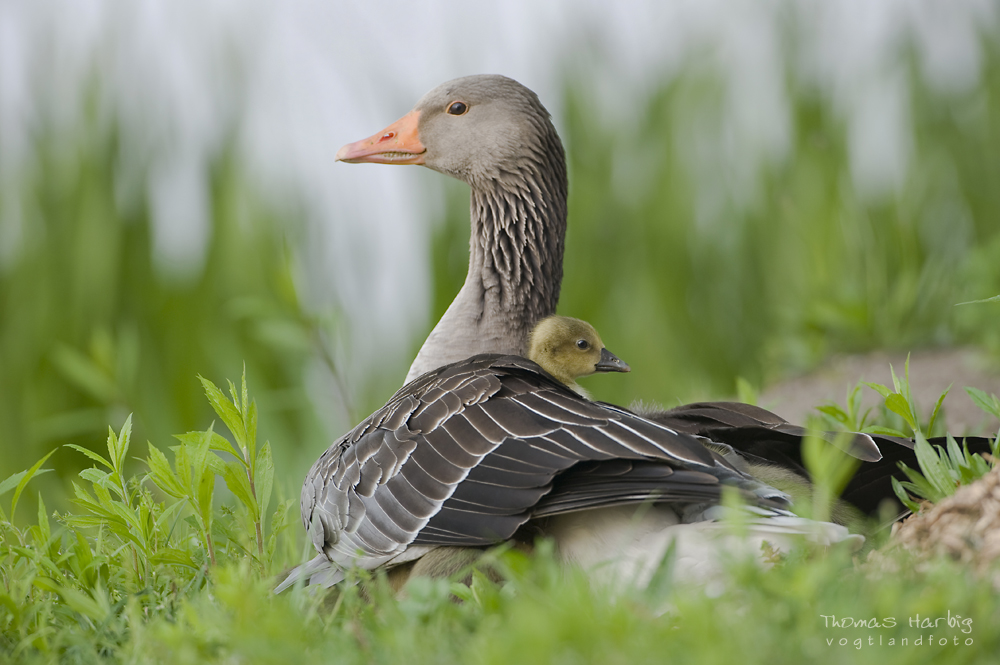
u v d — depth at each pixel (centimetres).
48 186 2169
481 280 1055
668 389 2133
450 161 1076
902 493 731
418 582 583
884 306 1709
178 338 2100
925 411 1267
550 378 766
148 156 2169
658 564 599
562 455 651
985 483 614
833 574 545
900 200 2075
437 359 1038
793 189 2155
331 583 708
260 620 560
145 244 2156
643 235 2223
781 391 1598
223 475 792
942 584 508
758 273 2153
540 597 541
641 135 2269
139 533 764
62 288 2134
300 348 1617
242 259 2122
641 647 472
